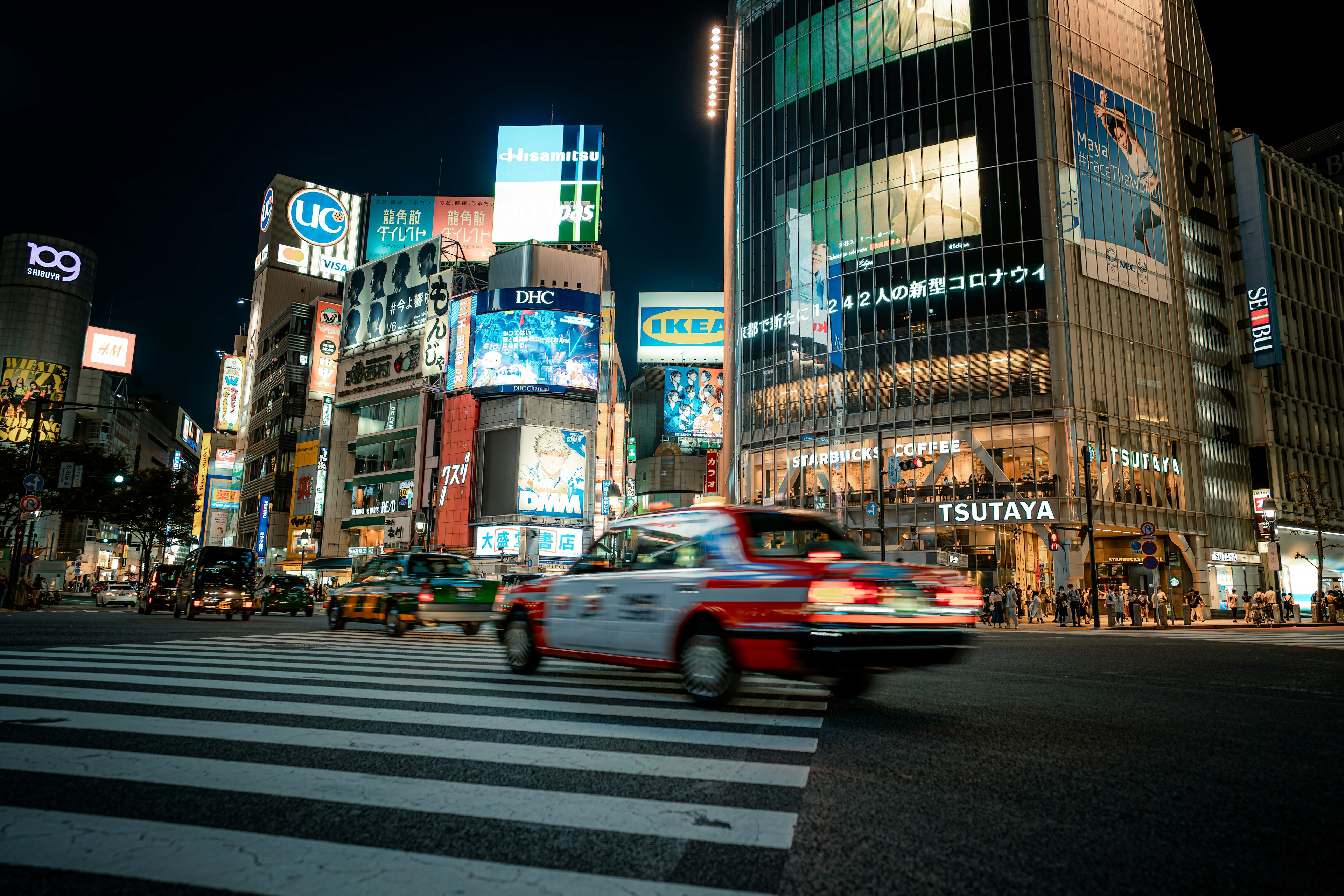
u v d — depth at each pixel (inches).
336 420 2417.6
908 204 1700.3
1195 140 1909.4
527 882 102.4
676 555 277.7
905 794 146.0
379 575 637.3
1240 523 1771.7
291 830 122.6
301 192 3262.8
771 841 119.3
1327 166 2551.7
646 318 3550.7
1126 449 1565.0
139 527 2053.4
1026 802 141.6
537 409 1942.7
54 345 3425.2
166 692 261.1
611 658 290.0
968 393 1569.9
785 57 1955.0
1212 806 140.3
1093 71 1694.1
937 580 249.9
